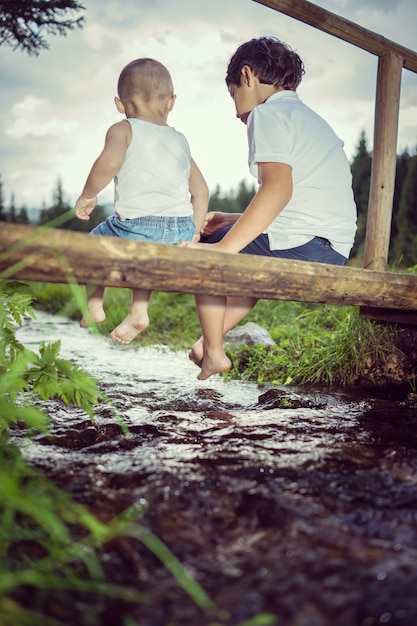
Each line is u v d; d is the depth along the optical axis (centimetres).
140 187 283
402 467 182
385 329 358
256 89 297
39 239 172
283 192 262
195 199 322
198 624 103
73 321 636
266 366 377
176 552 127
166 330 550
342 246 295
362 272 251
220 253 206
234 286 213
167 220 288
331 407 275
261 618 103
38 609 106
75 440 213
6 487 118
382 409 269
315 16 316
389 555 126
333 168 289
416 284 268
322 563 123
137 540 131
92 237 180
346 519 144
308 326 443
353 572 119
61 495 150
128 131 282
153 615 106
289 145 275
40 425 164
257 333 426
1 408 168
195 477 167
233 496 155
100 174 273
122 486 163
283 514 145
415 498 158
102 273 184
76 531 136
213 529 138
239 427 225
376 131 354
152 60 300
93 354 442
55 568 120
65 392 219
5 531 129
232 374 378
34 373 218
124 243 186
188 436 212
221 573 119
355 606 108
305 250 286
